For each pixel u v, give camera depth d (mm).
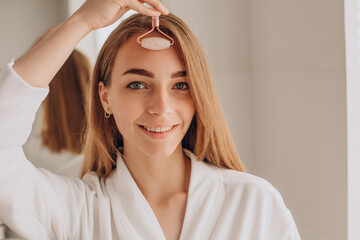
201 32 1550
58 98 1363
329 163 1059
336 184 1033
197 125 846
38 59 610
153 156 744
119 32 764
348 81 958
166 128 739
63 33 623
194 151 884
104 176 878
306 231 1208
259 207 804
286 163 1299
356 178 987
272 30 1317
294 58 1195
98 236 759
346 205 997
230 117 1547
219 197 813
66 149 1403
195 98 757
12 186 630
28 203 674
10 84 593
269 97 1379
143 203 780
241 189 820
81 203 768
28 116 619
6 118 598
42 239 695
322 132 1080
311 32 1094
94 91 849
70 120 1383
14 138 614
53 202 712
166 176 811
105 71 796
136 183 817
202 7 1540
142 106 721
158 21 700
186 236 766
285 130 1289
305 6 1114
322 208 1110
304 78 1149
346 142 976
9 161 628
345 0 947
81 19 636
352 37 955
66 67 1346
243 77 1508
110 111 816
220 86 1544
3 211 641
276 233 803
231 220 794
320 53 1059
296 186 1248
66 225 738
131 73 718
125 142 815
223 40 1526
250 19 1458
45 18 1682
